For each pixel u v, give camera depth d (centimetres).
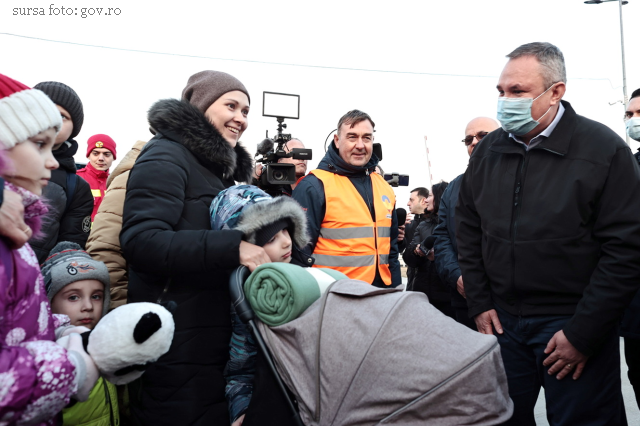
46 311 123
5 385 93
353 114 344
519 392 241
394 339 135
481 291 251
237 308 157
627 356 301
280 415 148
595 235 217
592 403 214
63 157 263
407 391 130
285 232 185
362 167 347
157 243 165
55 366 101
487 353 132
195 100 224
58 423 137
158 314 121
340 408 138
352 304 148
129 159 236
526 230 225
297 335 147
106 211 223
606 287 205
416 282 450
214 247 164
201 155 196
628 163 211
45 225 240
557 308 221
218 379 179
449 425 129
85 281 198
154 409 174
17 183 114
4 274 101
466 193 261
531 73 222
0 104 109
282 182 339
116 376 120
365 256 332
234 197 182
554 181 221
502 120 230
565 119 227
